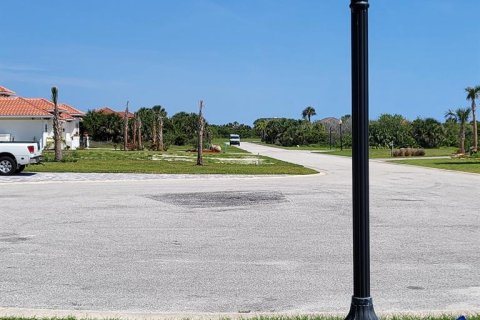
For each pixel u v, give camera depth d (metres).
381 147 91.06
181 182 24.61
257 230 12.01
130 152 54.19
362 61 4.52
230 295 7.14
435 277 8.05
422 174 31.72
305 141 110.50
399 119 96.25
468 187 22.86
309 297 7.06
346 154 68.31
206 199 17.67
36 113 52.84
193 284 7.66
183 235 11.38
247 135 172.75
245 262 8.96
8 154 27.45
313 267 8.65
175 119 95.94
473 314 6.04
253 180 26.28
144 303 6.80
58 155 37.53
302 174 30.70
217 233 11.62
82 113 68.00
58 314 6.04
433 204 16.81
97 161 38.50
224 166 36.66
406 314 6.08
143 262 8.95
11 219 13.45
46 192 19.69
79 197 18.09
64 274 8.19
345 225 12.70
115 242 10.62
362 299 4.68
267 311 6.48
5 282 7.74
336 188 21.77
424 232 11.84
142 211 14.89
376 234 11.59
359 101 4.53
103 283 7.70
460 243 10.61
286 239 10.97
